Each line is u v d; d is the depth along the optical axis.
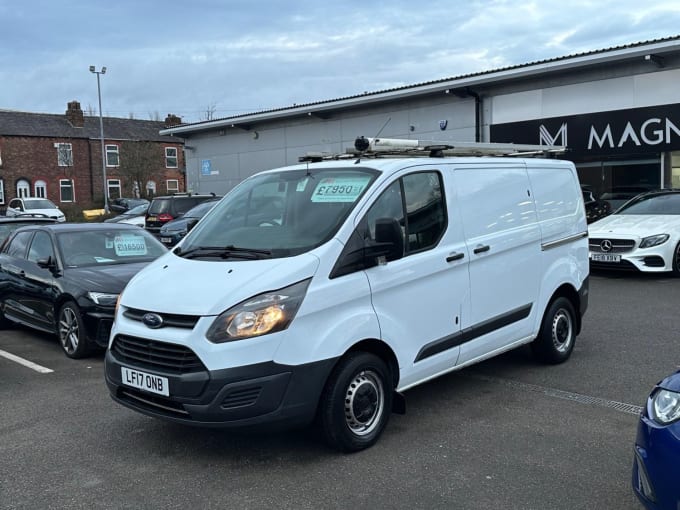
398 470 3.93
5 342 7.91
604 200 16.67
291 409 3.83
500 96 18.06
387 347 4.35
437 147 5.13
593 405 5.03
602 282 11.03
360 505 3.51
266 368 3.74
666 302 9.06
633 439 4.35
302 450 4.26
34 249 8.10
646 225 11.20
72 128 47.81
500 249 5.29
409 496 3.60
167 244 15.60
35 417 5.06
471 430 4.55
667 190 12.58
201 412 3.72
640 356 6.39
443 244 4.80
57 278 7.22
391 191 4.51
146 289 4.24
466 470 3.91
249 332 3.72
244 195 5.07
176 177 52.22
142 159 46.16
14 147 44.47
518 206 5.61
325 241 4.13
